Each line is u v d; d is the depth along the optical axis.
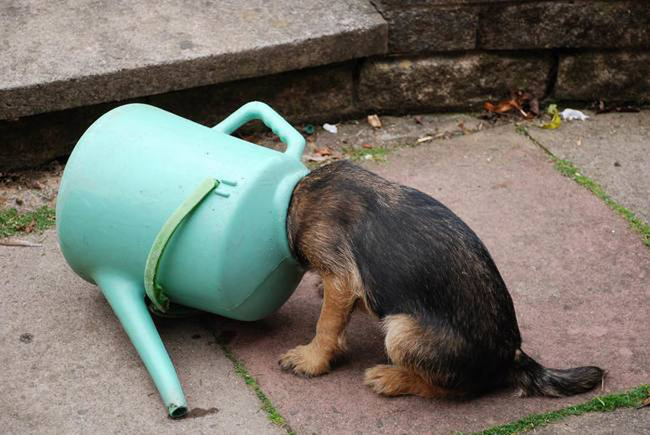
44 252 2.25
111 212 2.01
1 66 2.37
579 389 2.00
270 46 2.46
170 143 2.02
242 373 2.05
